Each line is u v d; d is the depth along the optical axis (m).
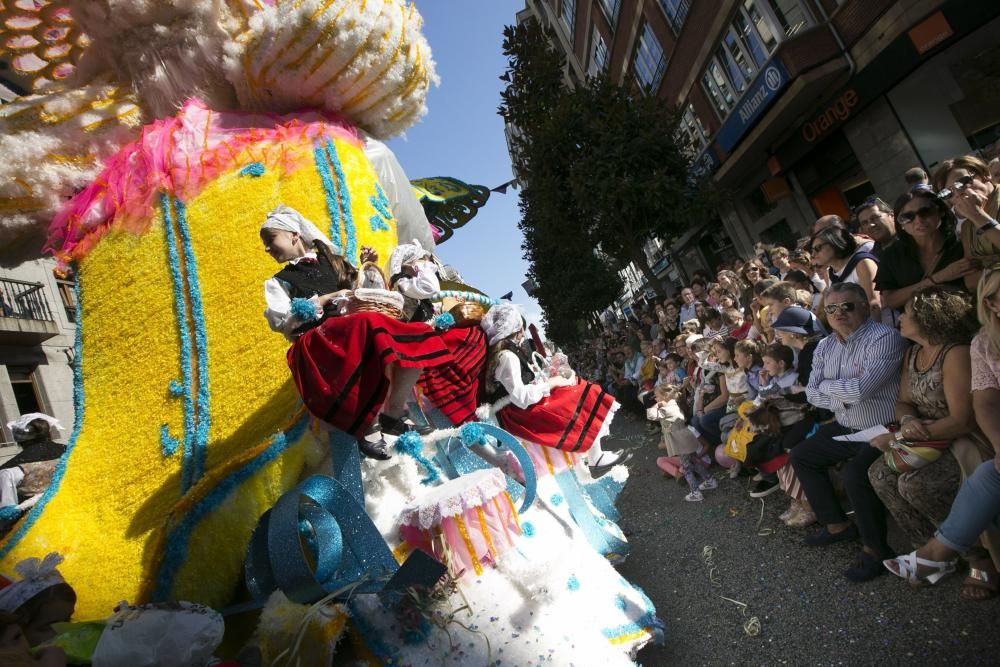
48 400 13.01
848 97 11.34
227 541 2.63
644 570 3.96
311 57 3.79
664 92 19.45
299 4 3.69
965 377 2.48
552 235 16.92
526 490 2.90
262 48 3.77
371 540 2.39
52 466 4.26
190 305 3.40
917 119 10.30
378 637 2.30
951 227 3.30
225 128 3.84
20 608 1.96
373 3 3.85
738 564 3.54
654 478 6.25
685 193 14.64
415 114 4.48
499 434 2.92
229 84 4.05
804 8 11.60
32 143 3.72
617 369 12.35
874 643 2.41
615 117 14.43
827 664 2.38
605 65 24.12
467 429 2.95
